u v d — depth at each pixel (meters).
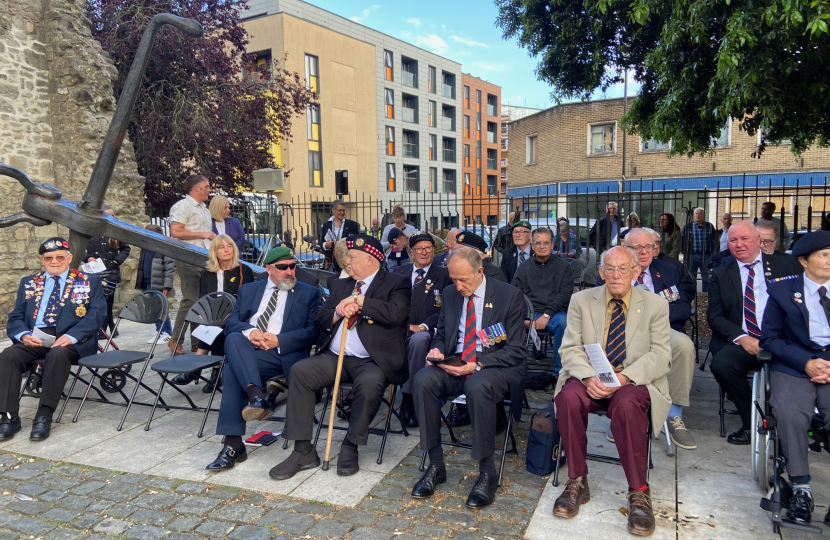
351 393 3.61
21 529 2.92
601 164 19.91
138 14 12.46
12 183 8.31
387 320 3.66
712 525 2.79
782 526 2.70
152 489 3.32
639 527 2.71
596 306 3.35
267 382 4.05
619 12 6.63
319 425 3.78
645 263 4.41
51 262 4.54
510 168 24.59
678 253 9.15
